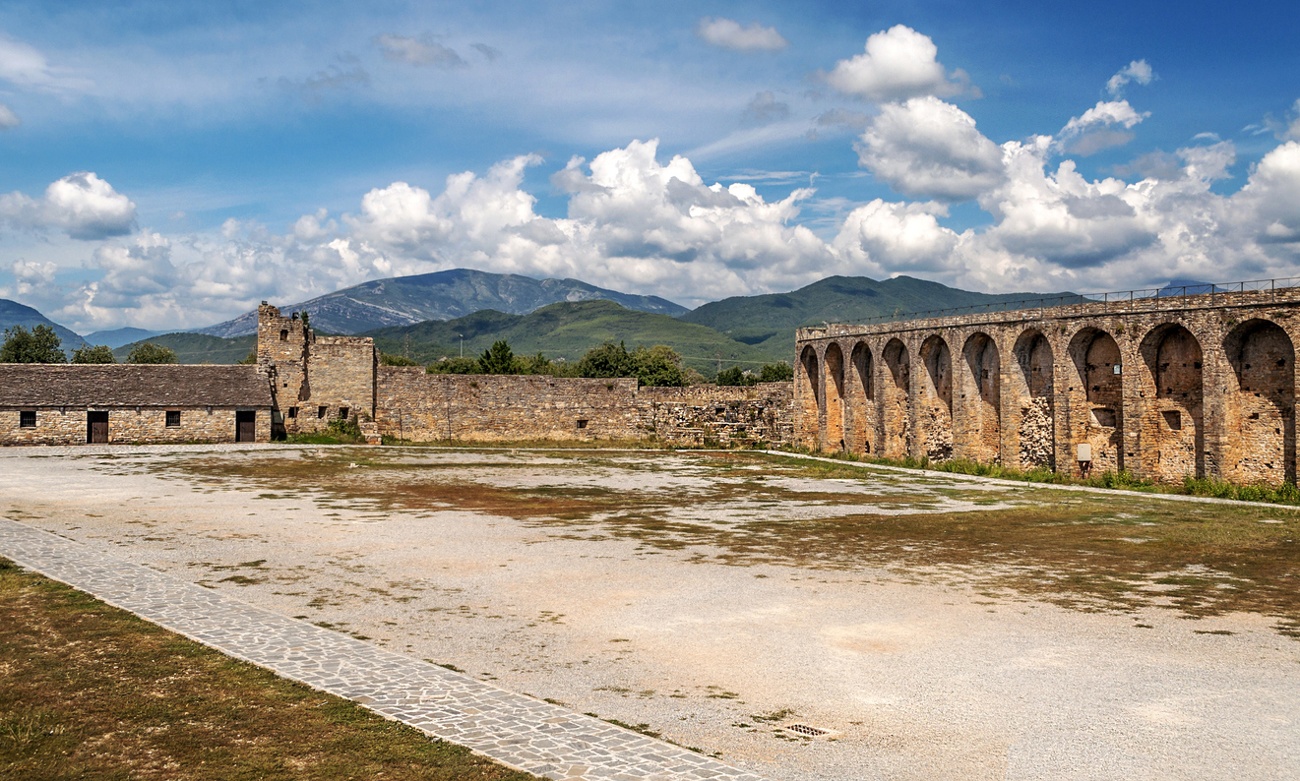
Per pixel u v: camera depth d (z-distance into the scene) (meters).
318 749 10.10
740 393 71.25
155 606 16.55
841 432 62.69
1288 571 21.66
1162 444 40.88
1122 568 22.02
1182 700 12.33
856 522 29.92
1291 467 36.28
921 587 19.69
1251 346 37.72
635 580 20.09
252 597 17.69
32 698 11.59
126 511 29.47
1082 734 11.02
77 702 11.48
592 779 9.41
